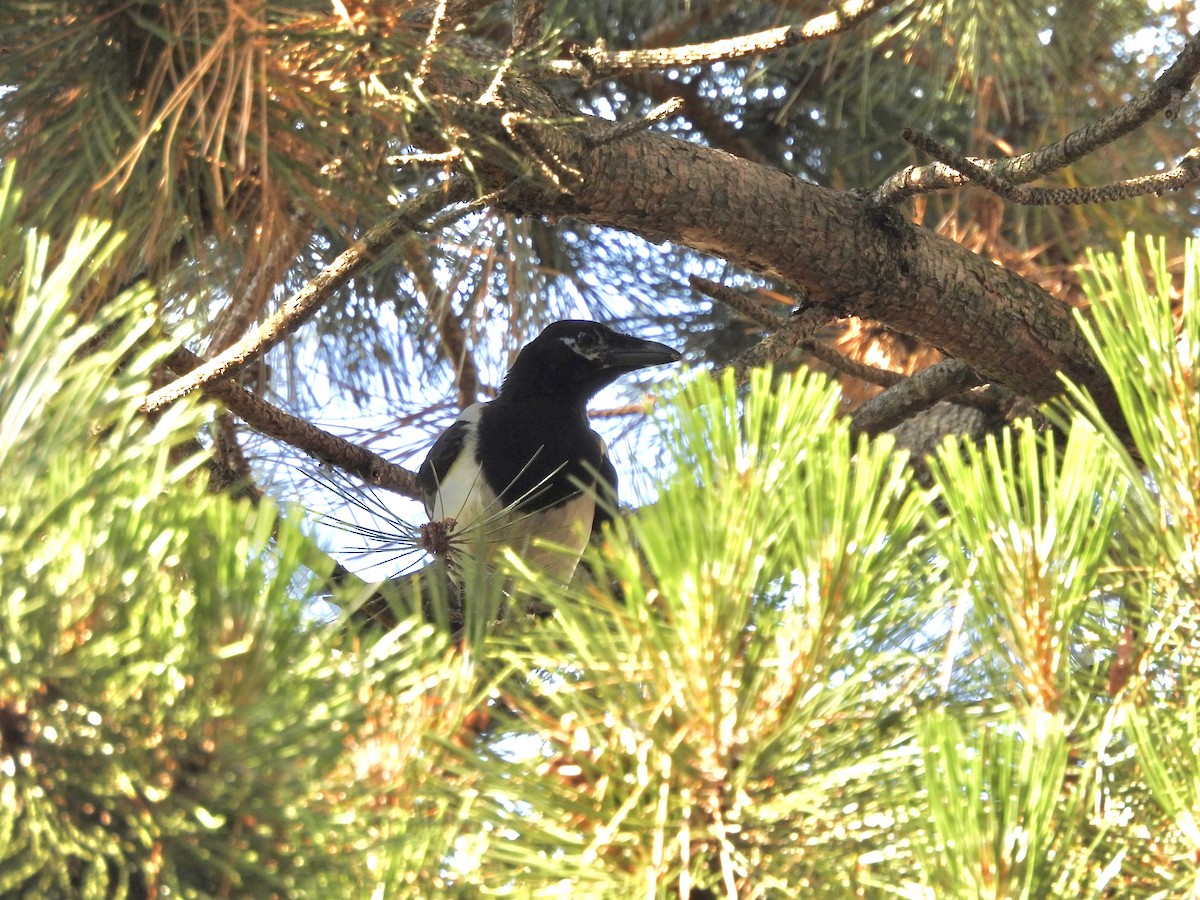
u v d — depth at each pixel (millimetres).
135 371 2381
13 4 3711
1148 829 2805
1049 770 2529
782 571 2842
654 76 9281
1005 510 2953
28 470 2311
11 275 2949
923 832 2637
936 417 8758
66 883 2393
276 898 2463
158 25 3811
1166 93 5281
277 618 2520
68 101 3982
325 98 4156
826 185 9602
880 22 8406
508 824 2734
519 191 6082
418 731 2719
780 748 2740
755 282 9891
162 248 4156
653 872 2625
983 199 8555
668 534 2648
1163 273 3047
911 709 2932
